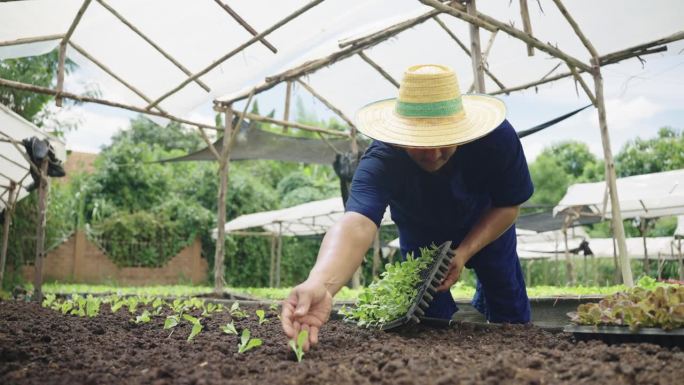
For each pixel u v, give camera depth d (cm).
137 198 1948
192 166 2138
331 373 177
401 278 293
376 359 200
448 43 743
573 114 694
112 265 1739
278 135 911
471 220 326
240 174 2156
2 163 847
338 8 599
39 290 639
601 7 634
